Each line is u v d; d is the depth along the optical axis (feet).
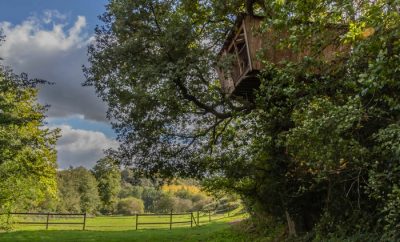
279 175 38.11
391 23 18.44
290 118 31.24
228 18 49.60
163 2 43.45
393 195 19.21
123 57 42.42
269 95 31.45
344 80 23.84
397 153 17.72
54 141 71.97
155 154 48.03
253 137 40.50
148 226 99.66
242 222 63.93
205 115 49.29
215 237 58.29
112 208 206.28
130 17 42.60
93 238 65.05
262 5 40.75
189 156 47.80
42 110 63.41
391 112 20.94
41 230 79.15
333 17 21.24
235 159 43.68
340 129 19.62
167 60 42.01
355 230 28.96
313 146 23.18
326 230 32.99
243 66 42.01
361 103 20.26
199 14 49.49
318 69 27.25
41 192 78.95
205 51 42.96
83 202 204.74
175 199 199.62
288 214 40.40
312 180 34.06
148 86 41.81
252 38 39.42
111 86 43.19
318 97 25.36
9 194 66.54
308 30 22.22
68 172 214.28
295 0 21.98
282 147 35.04
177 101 44.11
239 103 46.11
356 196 30.48
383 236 23.34
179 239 62.34
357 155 21.98
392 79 17.33
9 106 49.73
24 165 58.39
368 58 20.99
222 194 51.62
